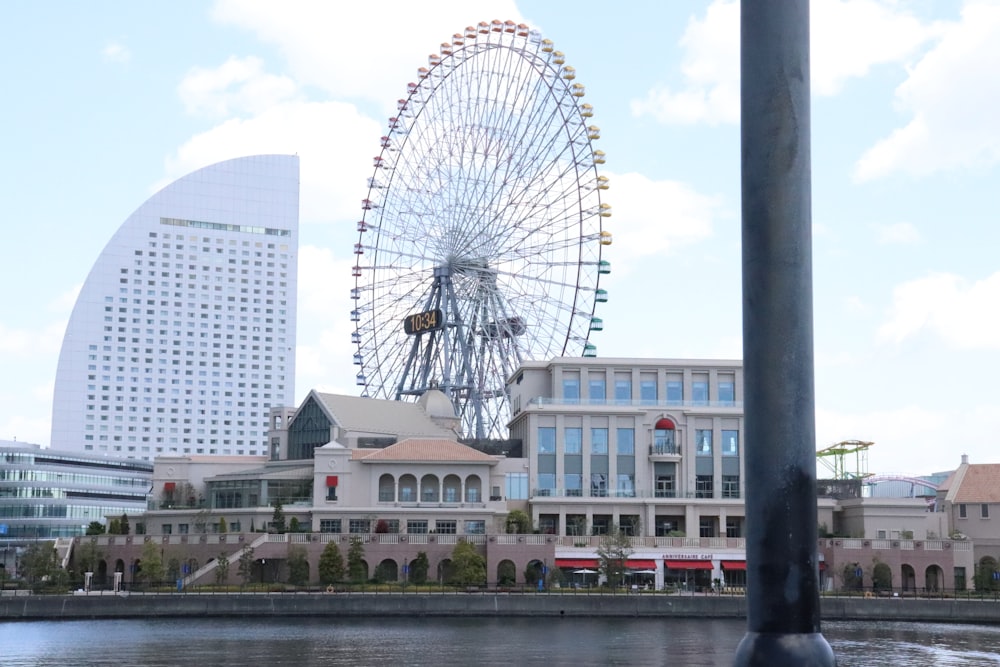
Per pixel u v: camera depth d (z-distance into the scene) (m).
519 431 188.00
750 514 18.53
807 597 18.09
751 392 18.50
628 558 157.88
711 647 101.00
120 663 88.19
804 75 18.72
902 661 92.25
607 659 91.31
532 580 154.25
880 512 171.62
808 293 18.52
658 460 175.25
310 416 188.75
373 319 196.62
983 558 163.25
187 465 191.00
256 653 95.44
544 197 184.62
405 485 170.88
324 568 149.75
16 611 130.12
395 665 86.94
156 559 152.00
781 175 18.42
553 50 181.50
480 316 189.00
